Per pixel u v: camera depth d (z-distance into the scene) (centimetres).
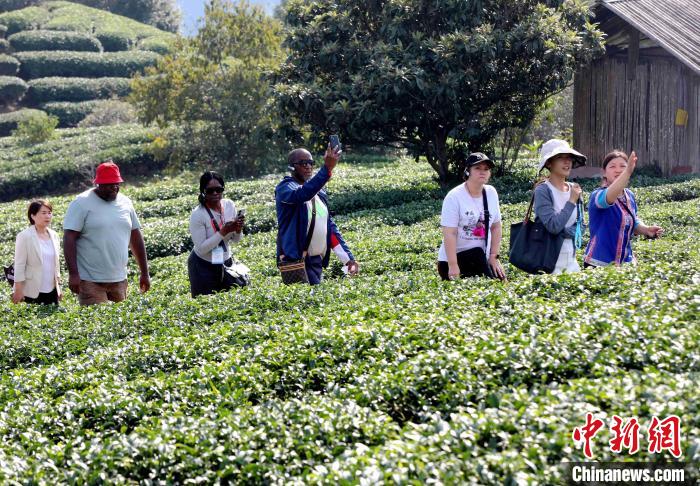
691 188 1869
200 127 3547
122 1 8162
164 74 3659
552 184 775
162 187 2950
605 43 2433
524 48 2117
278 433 481
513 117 2323
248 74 3331
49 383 680
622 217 788
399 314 698
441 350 566
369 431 474
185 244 1833
